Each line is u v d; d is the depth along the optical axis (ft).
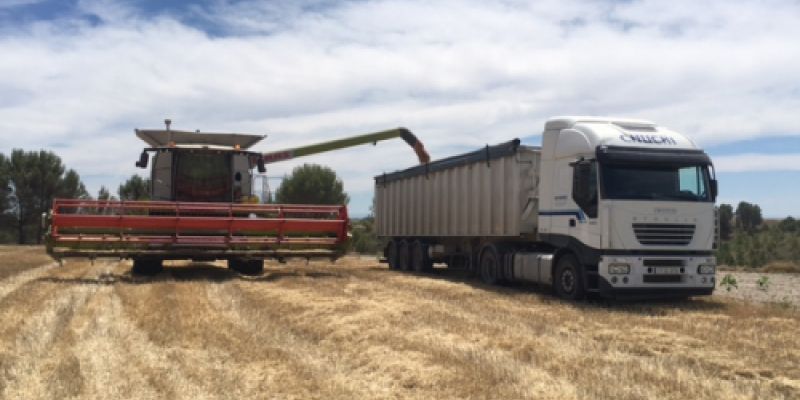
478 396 20.97
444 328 32.19
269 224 59.93
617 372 23.82
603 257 42.93
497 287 54.75
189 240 57.47
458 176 64.64
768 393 21.53
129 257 56.49
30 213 166.61
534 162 53.72
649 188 43.78
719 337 31.27
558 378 23.09
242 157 65.05
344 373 24.06
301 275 60.34
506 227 55.21
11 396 20.39
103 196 177.88
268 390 21.63
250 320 34.68
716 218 45.01
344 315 35.47
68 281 52.75
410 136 90.84
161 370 23.72
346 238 62.44
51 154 171.22
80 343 28.19
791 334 32.53
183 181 63.31
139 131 64.85
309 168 176.76
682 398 20.80
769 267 82.69
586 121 47.52
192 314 35.99
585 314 38.34
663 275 43.55
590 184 44.21
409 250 75.25
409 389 21.98
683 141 45.80
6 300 40.04
